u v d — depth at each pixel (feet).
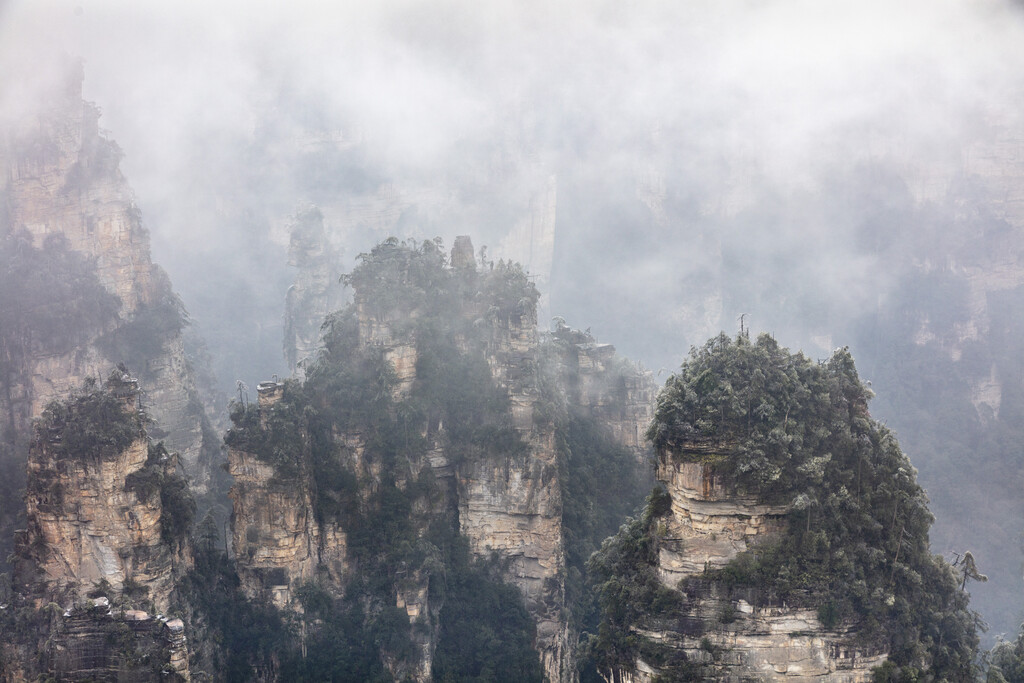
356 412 589.73
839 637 379.55
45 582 491.31
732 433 390.63
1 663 455.22
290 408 563.89
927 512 406.41
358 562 573.33
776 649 380.58
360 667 548.31
